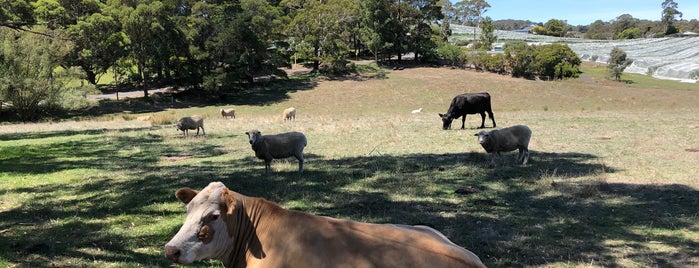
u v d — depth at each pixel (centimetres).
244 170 1235
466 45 11081
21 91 3922
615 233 727
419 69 7206
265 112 4878
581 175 1109
